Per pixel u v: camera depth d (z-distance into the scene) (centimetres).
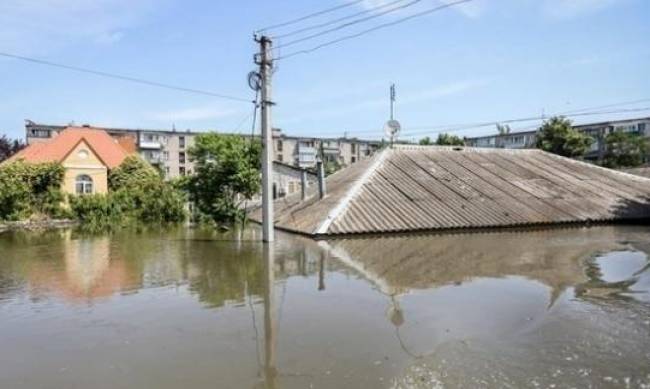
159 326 745
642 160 5028
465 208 1858
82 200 2838
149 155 7062
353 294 906
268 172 1572
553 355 591
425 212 1783
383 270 1116
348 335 678
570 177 2455
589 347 616
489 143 7681
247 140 2397
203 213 2302
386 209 1772
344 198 1839
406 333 682
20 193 2931
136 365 594
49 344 676
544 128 4653
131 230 2297
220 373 563
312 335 682
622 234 1692
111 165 4019
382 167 2206
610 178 2550
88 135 4294
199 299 905
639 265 1146
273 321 754
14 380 561
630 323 709
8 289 1018
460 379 530
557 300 845
